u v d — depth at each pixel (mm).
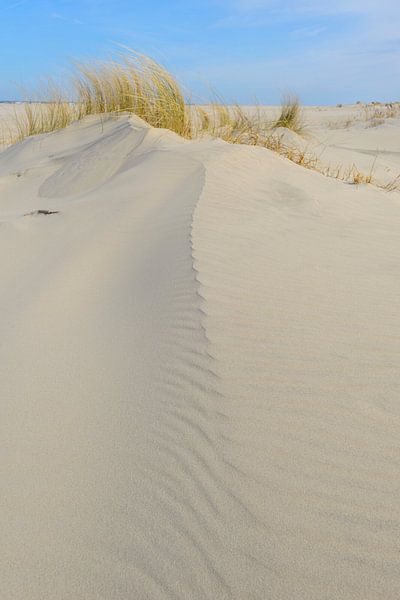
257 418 1835
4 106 16594
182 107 7438
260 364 2125
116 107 7918
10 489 1568
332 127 17531
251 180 4676
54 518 1477
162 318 2473
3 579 1314
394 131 14898
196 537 1421
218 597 1278
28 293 2908
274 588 1293
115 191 4582
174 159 5008
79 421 1853
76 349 2307
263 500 1523
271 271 2992
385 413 1873
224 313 2475
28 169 6234
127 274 3037
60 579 1318
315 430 1786
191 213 3703
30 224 4074
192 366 2104
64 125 8648
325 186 5086
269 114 11328
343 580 1308
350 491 1553
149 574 1330
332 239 3658
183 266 2951
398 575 1318
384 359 2205
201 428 1791
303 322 2465
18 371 2160
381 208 4641
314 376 2068
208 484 1577
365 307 2664
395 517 1472
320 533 1425
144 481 1593
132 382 2043
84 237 3666
